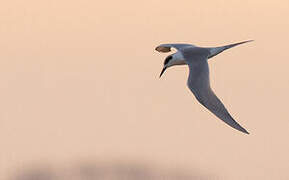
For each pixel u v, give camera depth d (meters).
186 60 13.62
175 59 14.11
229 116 11.26
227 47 13.91
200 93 11.87
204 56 13.60
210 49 13.93
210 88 12.03
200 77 12.39
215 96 11.73
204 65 12.98
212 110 11.42
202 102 11.62
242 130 10.96
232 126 11.05
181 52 14.11
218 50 13.85
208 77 12.45
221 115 11.30
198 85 12.09
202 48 14.02
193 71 12.73
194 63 13.28
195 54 13.76
